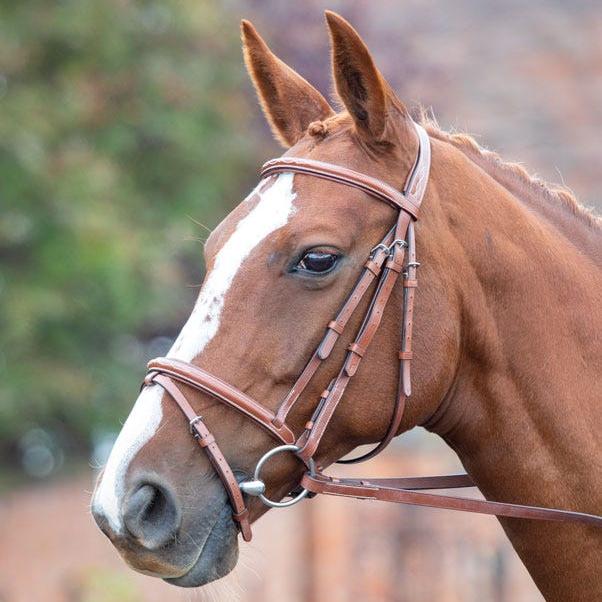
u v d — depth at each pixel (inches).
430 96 802.2
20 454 874.8
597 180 811.4
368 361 188.5
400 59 793.6
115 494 179.2
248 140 771.4
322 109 217.5
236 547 187.2
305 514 583.8
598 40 935.7
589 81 903.1
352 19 776.9
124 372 760.3
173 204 745.0
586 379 199.2
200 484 182.9
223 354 184.9
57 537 766.5
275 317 185.6
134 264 682.2
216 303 186.9
